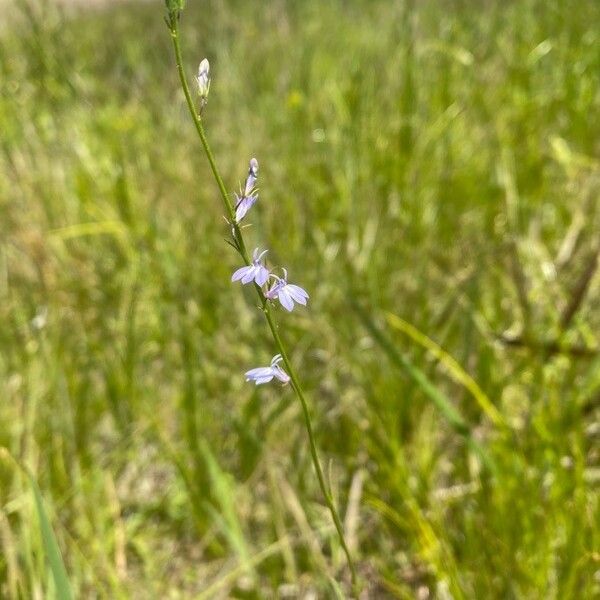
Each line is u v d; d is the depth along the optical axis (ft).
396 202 1.33
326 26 2.29
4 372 1.06
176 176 1.51
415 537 0.80
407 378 0.94
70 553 0.86
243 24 2.19
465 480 0.90
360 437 0.92
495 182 1.36
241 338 1.15
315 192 1.39
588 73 1.65
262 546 0.91
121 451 1.02
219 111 1.74
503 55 1.81
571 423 0.86
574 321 1.03
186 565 0.91
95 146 1.60
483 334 0.96
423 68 1.74
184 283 1.19
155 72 1.99
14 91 1.60
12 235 1.38
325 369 1.05
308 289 1.19
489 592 0.74
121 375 1.06
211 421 1.02
